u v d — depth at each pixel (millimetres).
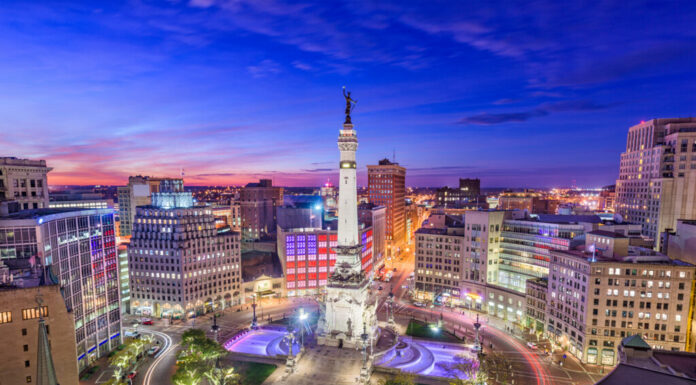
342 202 124438
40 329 57688
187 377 85625
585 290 108750
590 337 107750
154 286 150500
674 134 175000
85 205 164375
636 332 104625
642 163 191875
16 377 66812
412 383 85250
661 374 45000
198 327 138250
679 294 101312
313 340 121312
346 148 123562
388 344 117750
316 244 180375
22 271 79812
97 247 110062
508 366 103312
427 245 171125
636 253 120125
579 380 97562
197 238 153125
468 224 160750
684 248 124438
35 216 90312
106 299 113062
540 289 130000
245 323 142625
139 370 103688
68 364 71438
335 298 119562
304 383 93188
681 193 171750
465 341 122938
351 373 97812
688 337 101625
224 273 161250
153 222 152000
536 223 146625
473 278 159875
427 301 168875
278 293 176625
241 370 100625
